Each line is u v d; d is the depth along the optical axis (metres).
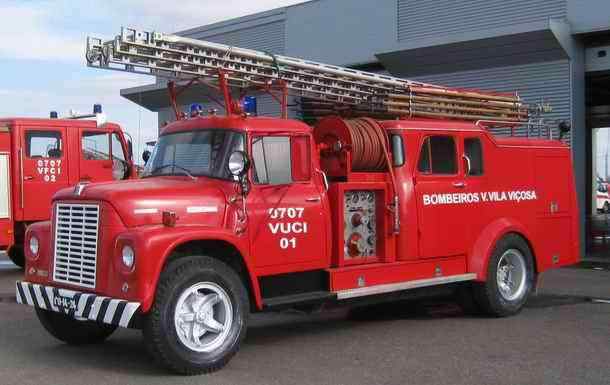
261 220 6.96
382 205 8.13
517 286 9.23
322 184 7.56
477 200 8.96
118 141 13.41
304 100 9.14
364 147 7.93
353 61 19.47
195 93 10.09
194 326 6.23
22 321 8.70
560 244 9.98
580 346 7.24
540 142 9.87
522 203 9.49
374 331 8.14
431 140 8.61
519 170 9.51
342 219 7.66
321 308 7.58
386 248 8.10
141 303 5.89
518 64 16.33
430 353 7.00
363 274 7.79
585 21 15.39
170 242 6.06
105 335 7.53
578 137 15.85
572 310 9.41
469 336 7.80
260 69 8.02
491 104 10.30
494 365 6.51
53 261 6.80
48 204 12.75
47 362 6.68
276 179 7.16
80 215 6.54
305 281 7.44
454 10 17.48
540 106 11.29
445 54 17.00
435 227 8.49
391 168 8.17
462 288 9.08
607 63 15.83
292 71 8.26
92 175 13.11
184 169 7.21
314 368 6.44
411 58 17.58
